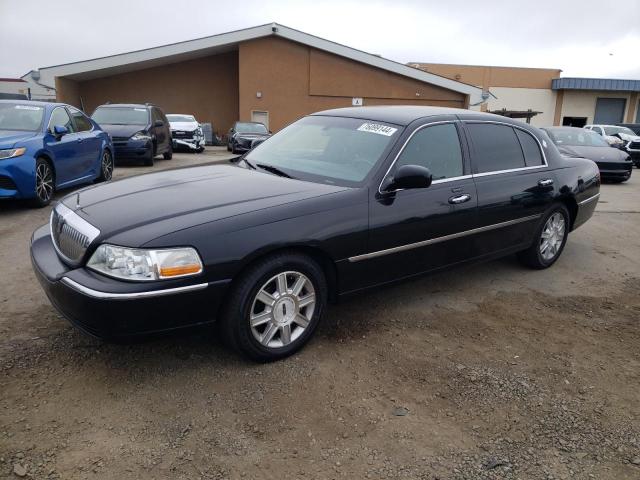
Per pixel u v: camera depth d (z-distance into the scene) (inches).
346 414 114.7
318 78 1075.9
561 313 175.9
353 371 131.9
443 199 162.2
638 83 1606.8
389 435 108.7
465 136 176.9
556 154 216.4
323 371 131.0
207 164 180.7
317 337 148.6
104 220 122.5
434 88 1097.4
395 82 1088.2
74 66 1011.9
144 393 118.6
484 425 113.6
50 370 125.6
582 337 158.2
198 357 134.5
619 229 307.6
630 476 100.1
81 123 368.2
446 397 123.0
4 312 155.0
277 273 129.0
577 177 219.3
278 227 126.3
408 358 139.7
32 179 285.6
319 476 96.4
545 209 205.2
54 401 114.2
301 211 131.6
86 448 100.7
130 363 130.2
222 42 1034.1
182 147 829.8
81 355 132.7
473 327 161.2
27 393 116.3
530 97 1695.4
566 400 124.3
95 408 112.7
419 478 97.2
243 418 111.6
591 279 212.1
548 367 139.2
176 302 115.0
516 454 104.9
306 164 162.7
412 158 157.9
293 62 1067.9
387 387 125.6
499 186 181.8
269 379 126.1
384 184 148.5
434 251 164.6
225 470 96.8
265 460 99.9
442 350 145.3
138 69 1163.9
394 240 150.3
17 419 107.7
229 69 1187.3
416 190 156.0
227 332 125.9
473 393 125.0
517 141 197.9
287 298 132.6
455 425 113.1
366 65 1076.5
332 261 138.8
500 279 206.2
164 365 130.1
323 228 133.8
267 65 1066.7
